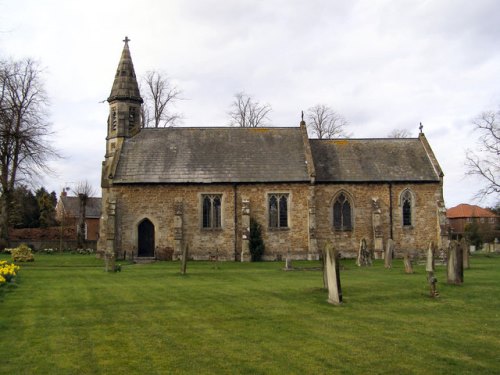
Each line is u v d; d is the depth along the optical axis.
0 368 10.16
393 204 44.75
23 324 14.05
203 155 45.22
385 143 48.28
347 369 10.03
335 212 44.62
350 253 44.19
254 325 13.87
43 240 66.94
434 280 18.70
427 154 46.94
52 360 10.68
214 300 17.94
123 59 48.53
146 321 14.42
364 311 15.82
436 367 10.12
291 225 43.62
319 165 45.66
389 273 27.77
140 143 46.16
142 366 10.27
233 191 43.56
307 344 11.84
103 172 47.03
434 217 44.91
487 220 98.69
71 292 20.28
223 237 43.22
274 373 9.82
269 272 29.78
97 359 10.75
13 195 54.97
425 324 13.98
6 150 44.62
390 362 10.45
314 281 23.70
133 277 26.62
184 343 11.98
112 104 47.69
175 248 42.28
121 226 42.75
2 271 22.47
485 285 21.39
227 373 9.84
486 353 11.07
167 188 43.25
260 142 46.81
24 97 48.06
